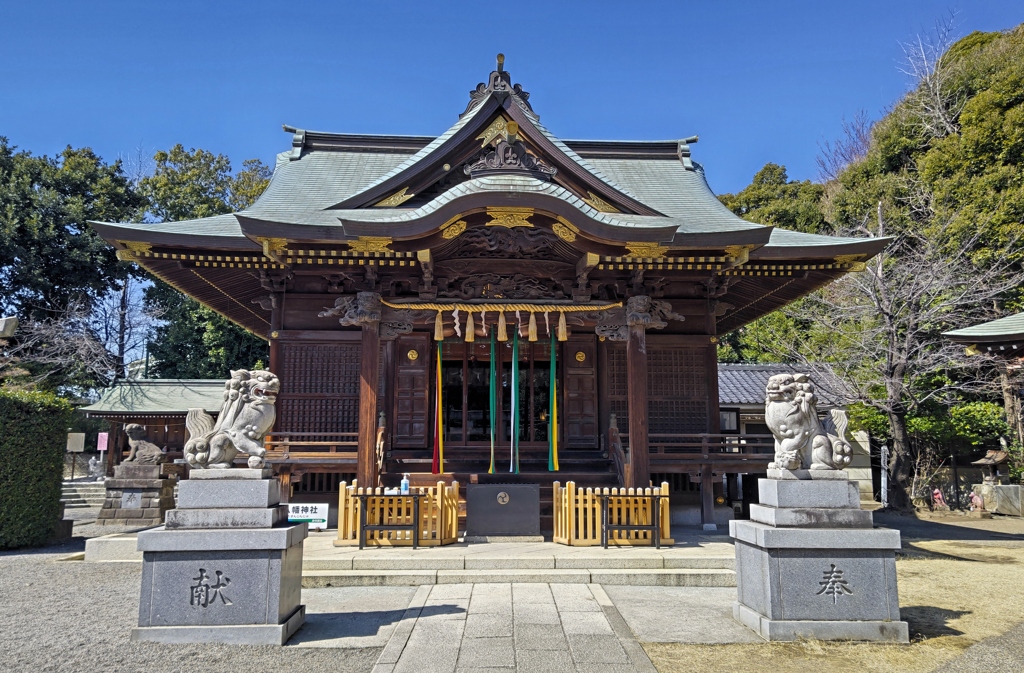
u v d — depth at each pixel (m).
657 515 9.70
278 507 6.34
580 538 9.76
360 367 12.93
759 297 15.48
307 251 11.31
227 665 5.32
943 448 20.95
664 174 17.31
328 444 11.93
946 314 20.05
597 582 8.52
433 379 14.09
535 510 10.24
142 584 5.94
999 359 18.14
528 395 14.53
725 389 22.66
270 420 6.44
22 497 11.76
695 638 6.15
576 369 14.35
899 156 29.44
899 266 20.75
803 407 6.48
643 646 5.90
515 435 12.16
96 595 8.03
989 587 8.66
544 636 6.11
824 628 6.06
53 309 31.75
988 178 23.39
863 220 24.23
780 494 6.35
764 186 38.94
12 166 32.97
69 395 31.56
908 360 19.80
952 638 6.25
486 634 6.17
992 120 24.17
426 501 9.78
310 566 8.65
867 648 5.87
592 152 17.91
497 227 11.70
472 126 12.10
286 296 13.51
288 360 13.45
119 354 35.97
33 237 31.28
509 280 12.61
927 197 25.36
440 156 12.15
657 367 14.20
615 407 14.20
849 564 6.20
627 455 12.48
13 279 31.48
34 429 12.09
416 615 6.83
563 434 14.07
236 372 6.42
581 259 11.84
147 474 15.89
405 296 12.68
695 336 14.13
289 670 5.22
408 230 10.45
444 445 14.09
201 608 5.92
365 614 7.01
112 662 5.38
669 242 10.81
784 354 22.72
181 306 37.97
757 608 6.41
